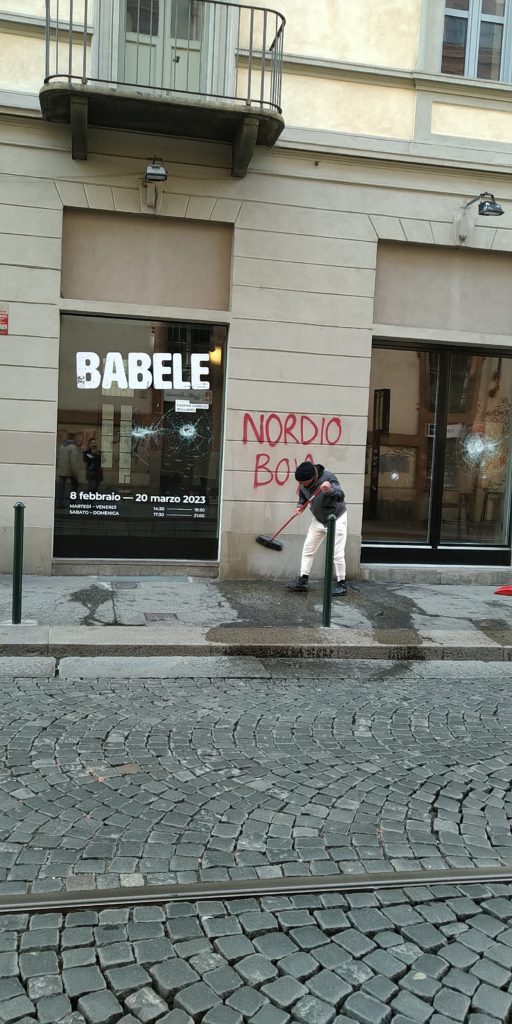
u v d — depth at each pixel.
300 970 2.84
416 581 10.43
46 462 9.23
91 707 5.52
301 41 9.48
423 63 9.74
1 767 4.42
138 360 9.60
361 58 9.64
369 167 9.73
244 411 9.66
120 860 3.49
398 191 9.86
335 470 9.96
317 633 7.54
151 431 9.71
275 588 9.45
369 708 5.79
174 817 3.91
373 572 10.33
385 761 4.74
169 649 6.91
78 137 8.65
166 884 3.33
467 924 3.15
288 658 7.09
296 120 9.53
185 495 9.85
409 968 2.87
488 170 10.01
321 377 9.82
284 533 9.90
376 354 10.41
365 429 10.01
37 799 4.05
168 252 9.48
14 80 8.83
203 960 2.87
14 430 9.11
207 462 9.88
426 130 9.85
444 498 10.80
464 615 8.63
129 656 6.84
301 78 9.51
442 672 6.92
